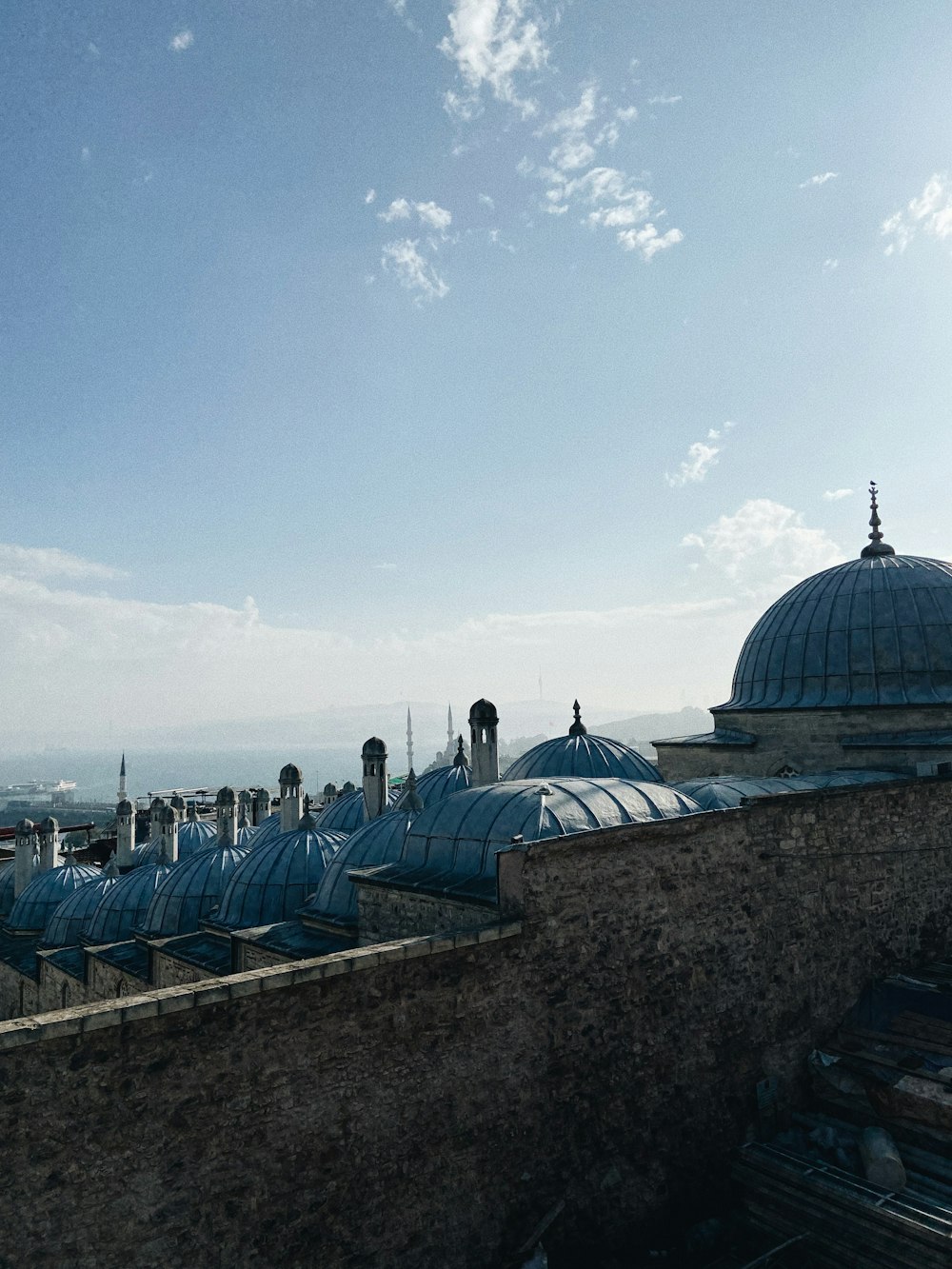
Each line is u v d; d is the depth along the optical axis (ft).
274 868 78.79
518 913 45.96
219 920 77.61
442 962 42.91
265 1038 37.42
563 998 47.09
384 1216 39.42
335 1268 37.76
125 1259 33.19
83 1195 32.76
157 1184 34.24
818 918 60.95
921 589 87.81
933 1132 50.80
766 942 57.52
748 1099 54.54
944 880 70.44
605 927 49.37
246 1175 36.19
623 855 50.78
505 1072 44.24
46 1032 32.37
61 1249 32.09
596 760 83.82
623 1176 47.75
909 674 83.66
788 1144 53.52
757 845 58.13
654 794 59.88
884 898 65.72
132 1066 34.30
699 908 54.13
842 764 84.53
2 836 182.19
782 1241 47.80
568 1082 46.55
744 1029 55.21
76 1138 32.86
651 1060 50.26
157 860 105.40
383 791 94.68
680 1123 50.83
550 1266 43.93
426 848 57.21
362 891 58.65
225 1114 36.06
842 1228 45.78
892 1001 61.52
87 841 193.36
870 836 65.51
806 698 87.56
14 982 104.53
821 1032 59.57
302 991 38.55
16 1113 31.86
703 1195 51.01
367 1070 39.91
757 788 73.10
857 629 87.10
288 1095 37.68
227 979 37.06
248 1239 35.91
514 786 58.08
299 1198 37.32
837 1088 56.29
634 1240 47.44
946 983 62.59
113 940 93.97
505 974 45.01
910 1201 45.93
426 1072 41.63
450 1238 41.16
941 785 71.51
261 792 157.58
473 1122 42.78
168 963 74.59
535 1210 44.16
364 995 40.24
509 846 50.52
